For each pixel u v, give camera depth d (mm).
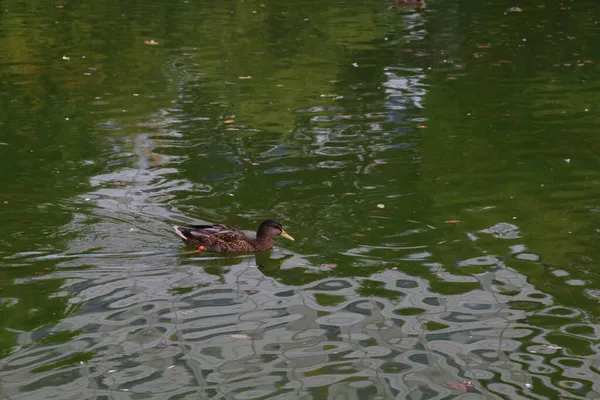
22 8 27172
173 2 28984
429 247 10094
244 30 24375
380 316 8414
